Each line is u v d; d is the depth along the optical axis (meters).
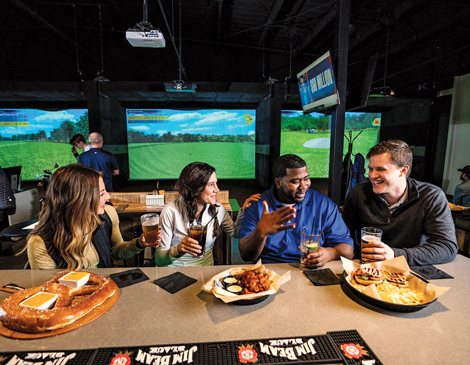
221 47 7.30
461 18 4.15
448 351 0.62
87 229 1.11
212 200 1.41
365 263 1.06
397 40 5.54
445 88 5.98
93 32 6.62
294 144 8.80
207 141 8.91
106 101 6.48
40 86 5.51
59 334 0.68
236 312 0.78
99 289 0.84
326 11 4.69
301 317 0.76
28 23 5.39
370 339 0.66
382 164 1.27
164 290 0.90
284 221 0.96
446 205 1.29
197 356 0.60
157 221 1.12
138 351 0.62
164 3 4.73
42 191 7.27
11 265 2.77
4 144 8.20
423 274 1.02
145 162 8.81
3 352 0.62
